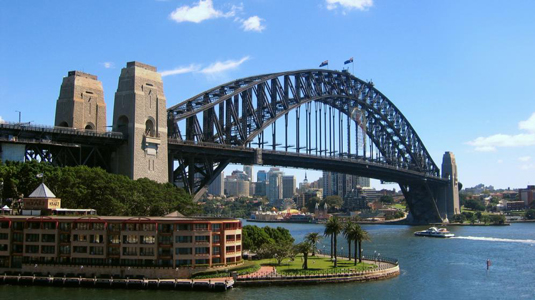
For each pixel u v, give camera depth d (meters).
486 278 153.62
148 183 175.38
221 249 142.00
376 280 146.12
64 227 139.88
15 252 141.38
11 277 135.12
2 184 156.00
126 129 184.00
